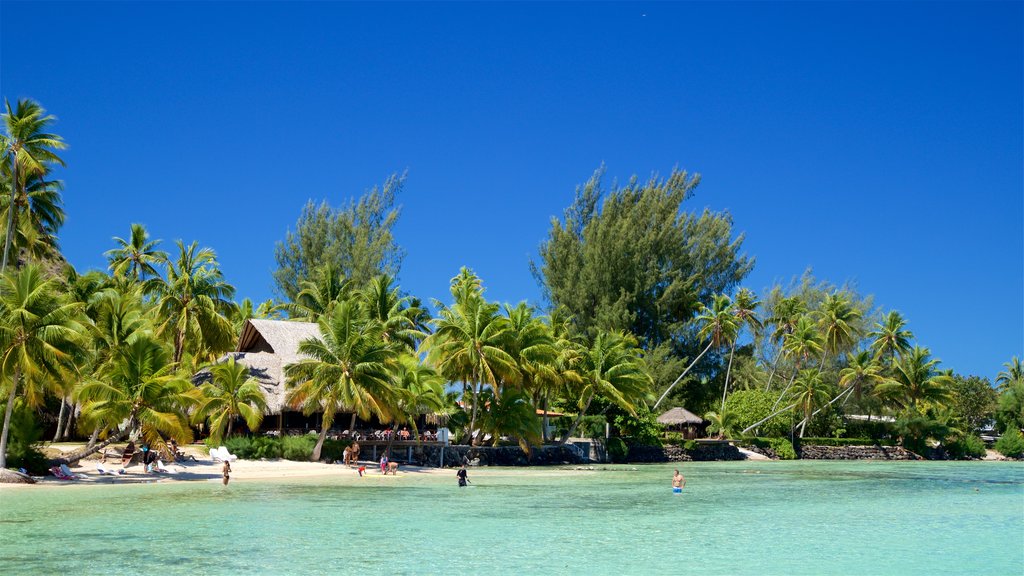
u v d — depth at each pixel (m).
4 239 53.38
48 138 50.03
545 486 48.16
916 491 49.53
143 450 48.75
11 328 38.09
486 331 63.91
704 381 104.31
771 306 112.38
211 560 22.47
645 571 21.81
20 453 41.88
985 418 127.19
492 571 21.50
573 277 101.12
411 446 63.19
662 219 103.44
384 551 24.22
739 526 30.75
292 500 37.69
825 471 71.38
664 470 68.38
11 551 23.45
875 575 21.69
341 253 94.38
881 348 103.00
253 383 55.62
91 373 48.09
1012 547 26.44
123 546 24.48
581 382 74.50
